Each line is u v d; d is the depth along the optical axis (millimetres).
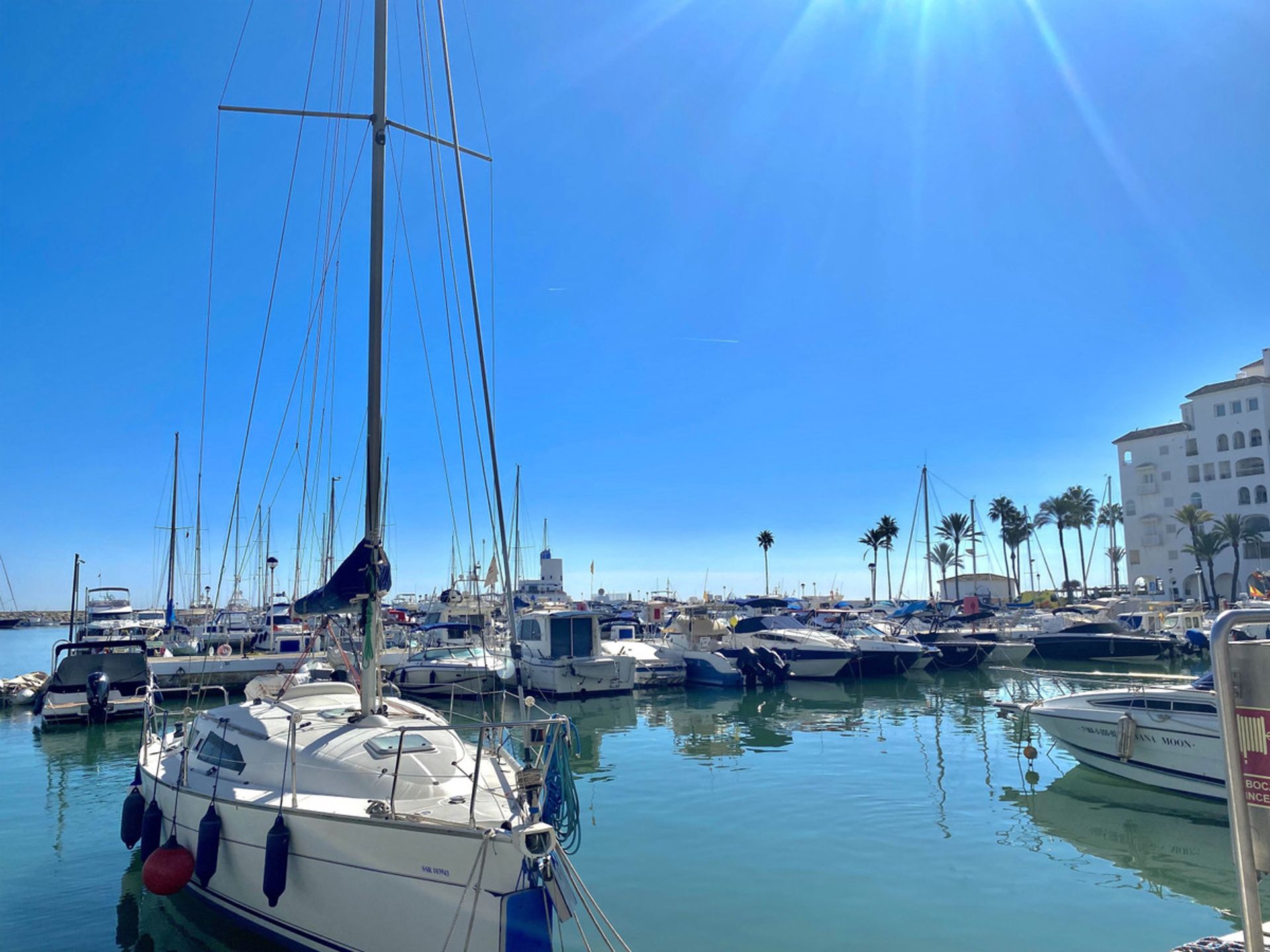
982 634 37719
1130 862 10625
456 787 7953
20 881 10305
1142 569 72250
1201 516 62125
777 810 13062
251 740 8766
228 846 7973
